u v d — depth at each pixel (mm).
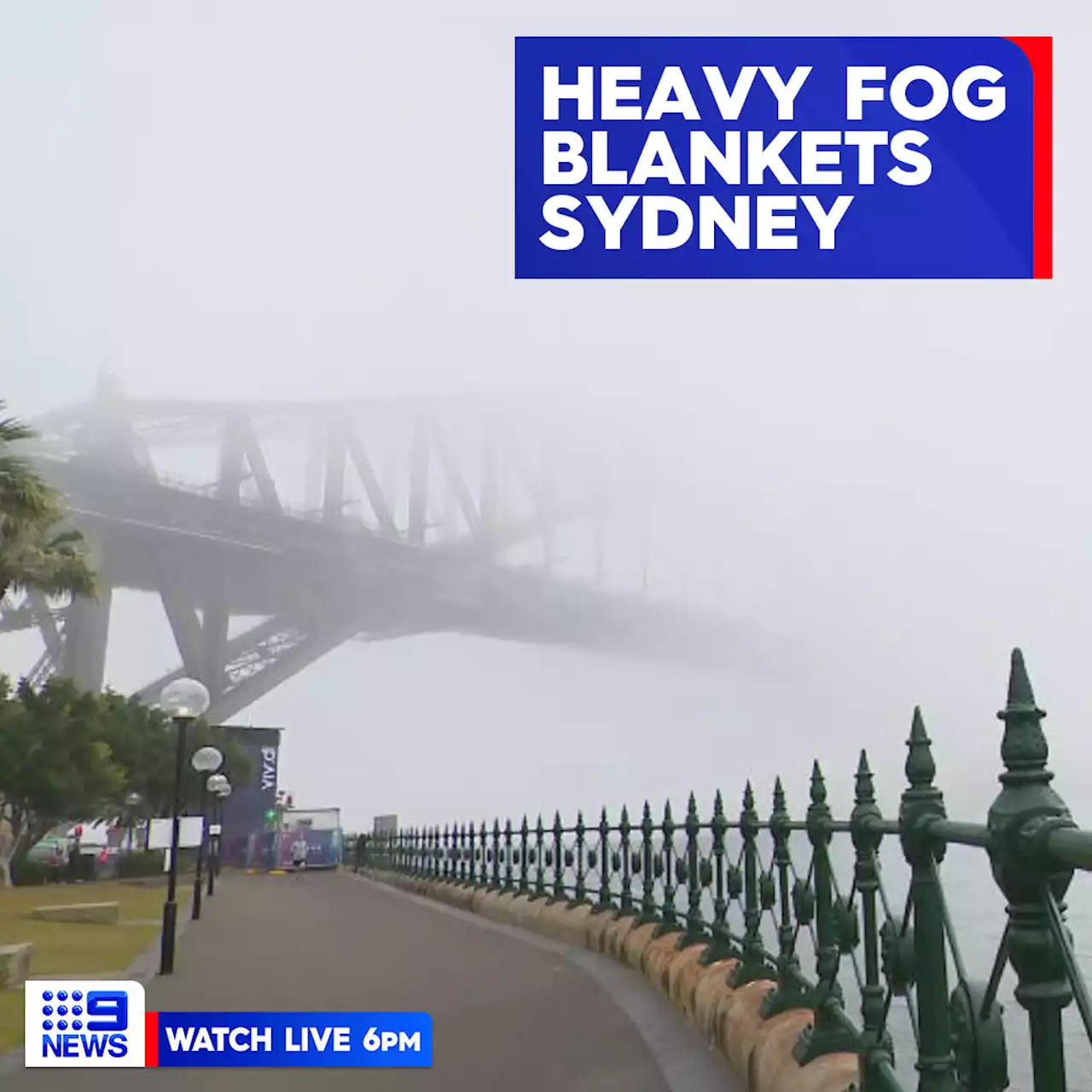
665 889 8938
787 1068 4383
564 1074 5867
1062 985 2135
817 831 4473
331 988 9477
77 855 46188
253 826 62844
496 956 11492
